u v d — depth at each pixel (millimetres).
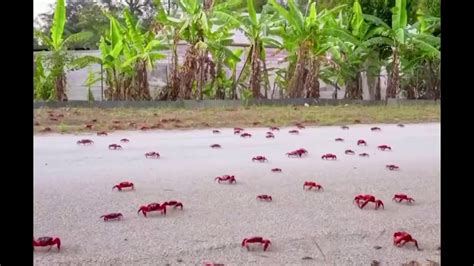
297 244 2455
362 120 9586
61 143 6211
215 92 12469
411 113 10805
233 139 6852
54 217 2850
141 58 11664
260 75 12578
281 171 4426
